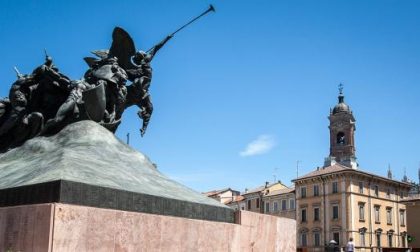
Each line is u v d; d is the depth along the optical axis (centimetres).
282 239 1109
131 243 771
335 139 8212
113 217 750
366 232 6234
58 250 677
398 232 6725
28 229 702
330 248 2223
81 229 707
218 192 8256
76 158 944
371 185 6500
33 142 1150
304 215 6631
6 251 720
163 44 1473
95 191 763
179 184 1088
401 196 6962
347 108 8350
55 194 722
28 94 1262
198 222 895
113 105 1298
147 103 1434
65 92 1276
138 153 1164
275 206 7125
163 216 830
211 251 913
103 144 1102
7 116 1280
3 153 1199
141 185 908
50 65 1266
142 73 1412
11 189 786
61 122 1188
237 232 979
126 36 1380
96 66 1344
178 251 848
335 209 6272
